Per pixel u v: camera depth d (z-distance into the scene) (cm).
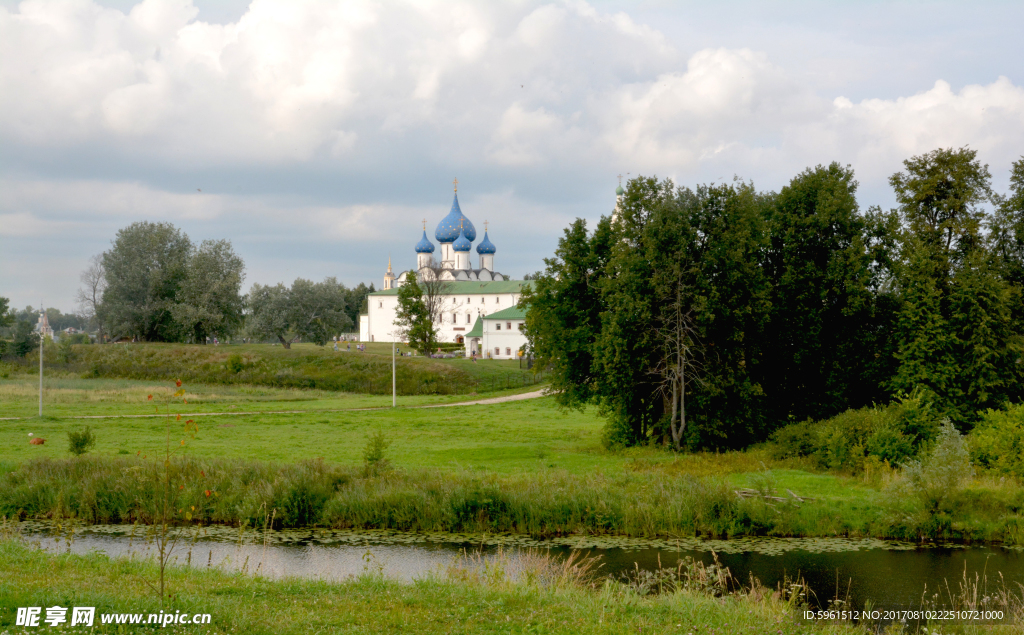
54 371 9844
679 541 2586
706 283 3806
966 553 2439
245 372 9712
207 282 11388
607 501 2764
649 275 3888
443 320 15712
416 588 1630
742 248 3856
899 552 2452
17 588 1344
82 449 3638
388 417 6078
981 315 3900
